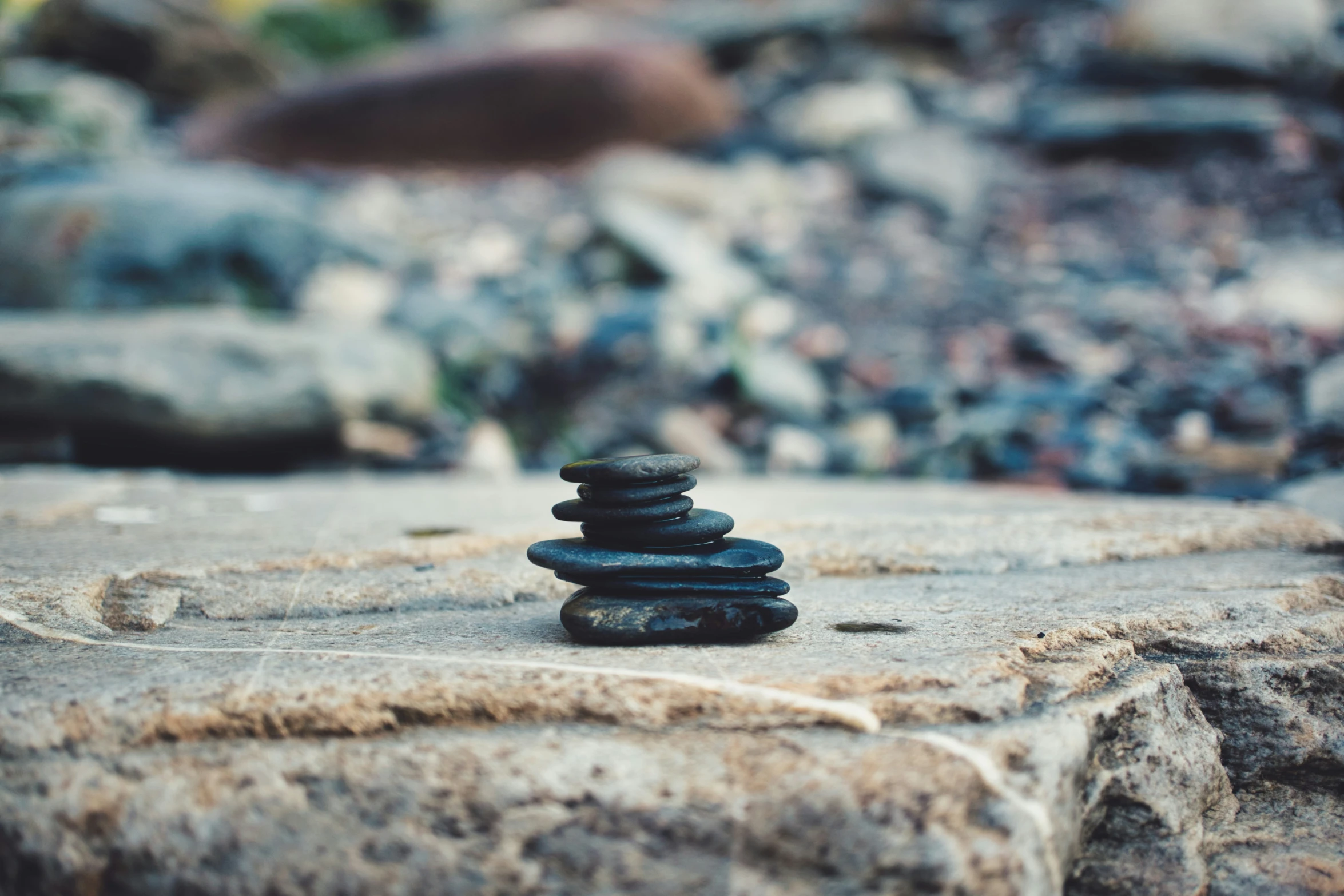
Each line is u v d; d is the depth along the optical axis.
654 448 1.53
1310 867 0.60
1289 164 2.23
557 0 4.39
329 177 2.67
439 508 0.88
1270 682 0.64
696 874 0.54
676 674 0.59
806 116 2.77
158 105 2.88
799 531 0.79
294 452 1.42
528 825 0.55
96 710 0.57
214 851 0.55
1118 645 0.64
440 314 1.81
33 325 1.37
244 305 1.76
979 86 2.97
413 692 0.58
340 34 3.88
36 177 1.75
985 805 0.55
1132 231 2.12
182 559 0.72
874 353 1.76
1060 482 1.32
